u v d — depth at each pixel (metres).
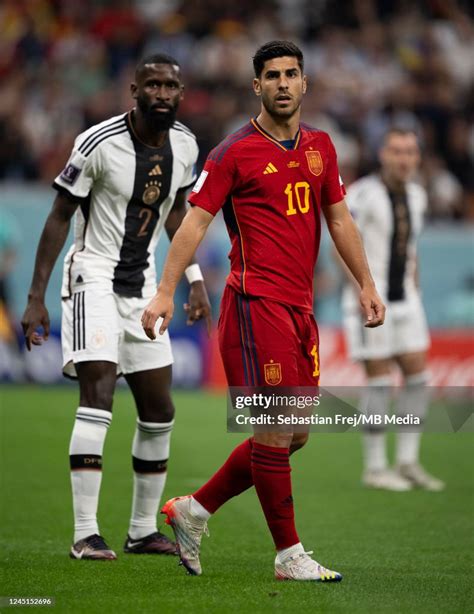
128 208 20.41
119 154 20.09
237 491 18.09
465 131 66.50
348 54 69.12
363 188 31.44
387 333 30.95
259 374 17.23
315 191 17.50
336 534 23.20
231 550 20.97
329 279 52.97
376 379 31.06
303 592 16.56
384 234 31.06
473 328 54.16
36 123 62.62
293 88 17.05
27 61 66.31
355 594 16.52
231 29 69.00
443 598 16.36
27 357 51.34
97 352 20.00
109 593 16.42
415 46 70.81
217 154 17.20
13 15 68.56
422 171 62.59
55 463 32.47
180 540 18.11
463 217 62.91
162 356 20.70
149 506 20.66
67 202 20.16
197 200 17.12
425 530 23.75
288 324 17.22
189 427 40.81
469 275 55.22
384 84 68.19
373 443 30.84
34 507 25.78
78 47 66.81
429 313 54.88
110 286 20.36
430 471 33.78
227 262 53.00
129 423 40.94
